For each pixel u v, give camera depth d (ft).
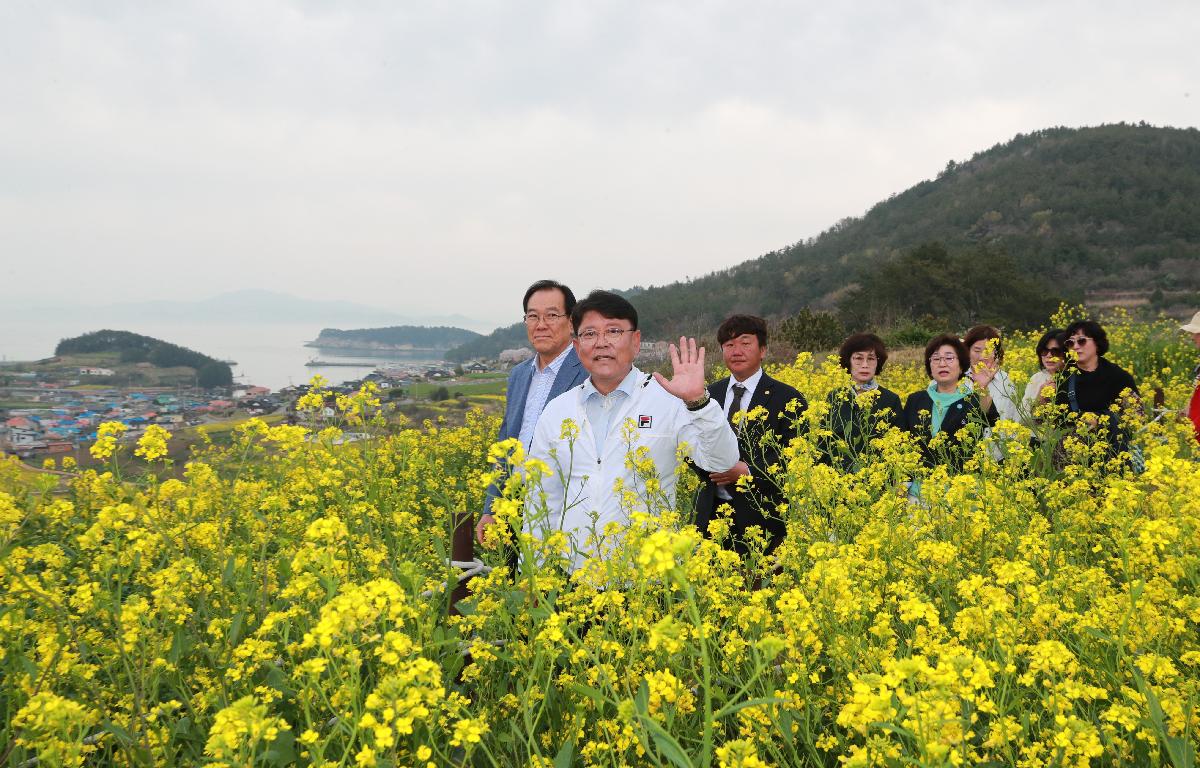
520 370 15.33
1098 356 18.80
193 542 10.14
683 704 6.88
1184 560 7.91
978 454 13.93
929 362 18.83
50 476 10.23
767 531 13.37
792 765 6.88
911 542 10.82
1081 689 6.32
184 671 8.30
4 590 8.23
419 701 5.59
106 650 7.63
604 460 11.19
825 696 7.42
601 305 11.25
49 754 5.90
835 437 15.94
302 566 7.43
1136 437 17.67
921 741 5.29
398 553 10.68
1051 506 12.38
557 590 7.84
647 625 7.30
